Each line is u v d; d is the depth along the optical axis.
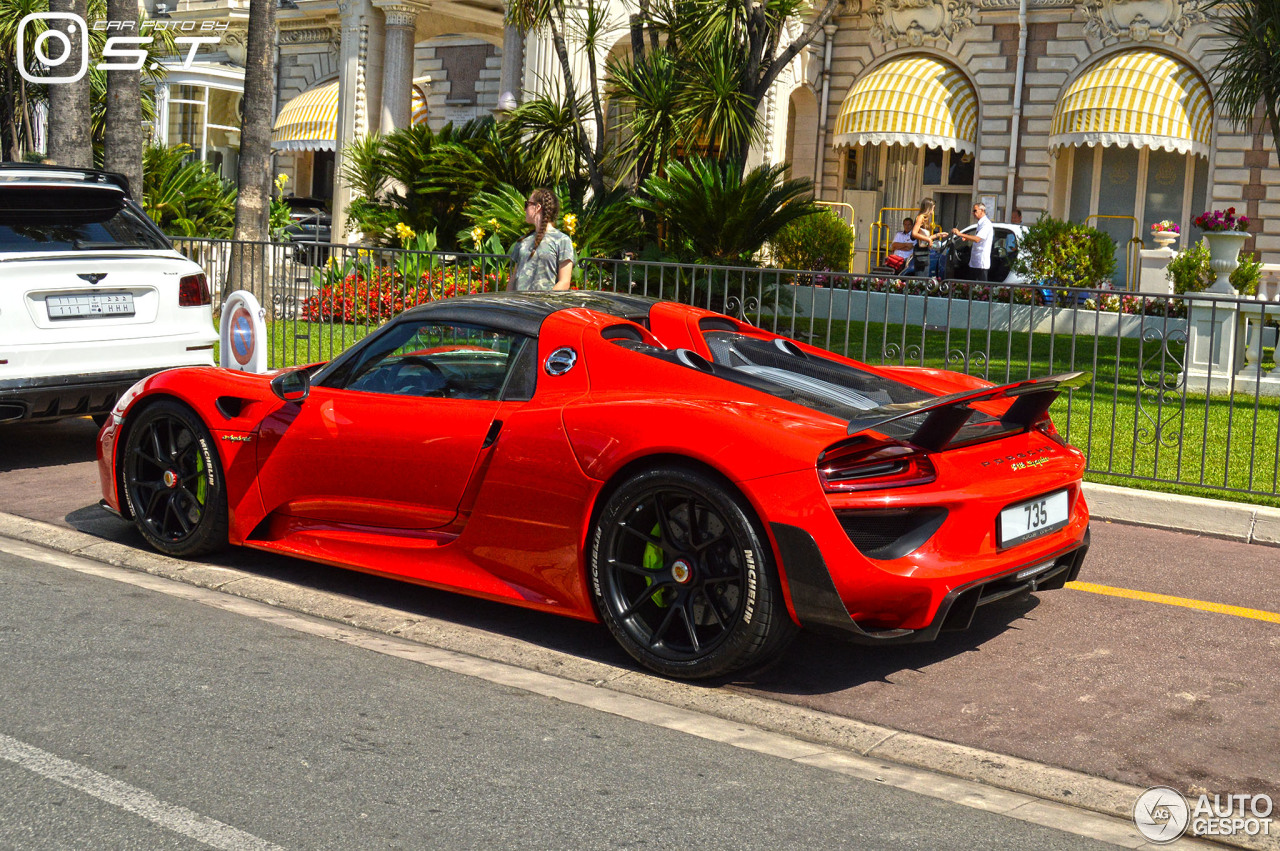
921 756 3.62
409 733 3.63
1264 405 9.85
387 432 4.78
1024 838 3.11
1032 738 3.76
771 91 24.41
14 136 19.77
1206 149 22.72
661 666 4.17
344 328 9.28
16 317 6.85
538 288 8.28
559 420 4.34
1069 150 24.81
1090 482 7.05
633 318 4.83
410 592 5.18
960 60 25.36
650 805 3.20
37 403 6.96
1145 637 4.73
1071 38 24.22
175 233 19.05
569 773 3.39
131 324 7.34
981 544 4.09
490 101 30.86
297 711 3.77
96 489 6.92
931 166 26.58
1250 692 4.17
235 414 5.27
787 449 3.86
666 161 13.34
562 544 4.34
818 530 3.80
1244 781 3.48
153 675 4.04
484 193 13.81
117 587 5.08
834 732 3.78
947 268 18.75
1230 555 5.98
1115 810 3.29
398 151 16.02
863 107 25.39
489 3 23.70
